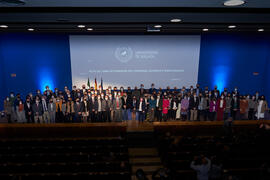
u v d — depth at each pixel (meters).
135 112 13.62
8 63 14.65
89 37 14.48
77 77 14.93
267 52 15.28
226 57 15.31
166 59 15.00
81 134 11.55
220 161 6.80
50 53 14.72
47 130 11.49
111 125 11.53
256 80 15.77
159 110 12.84
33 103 12.66
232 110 13.16
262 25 9.09
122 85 15.16
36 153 8.88
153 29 9.58
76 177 7.08
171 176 6.87
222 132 11.28
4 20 7.28
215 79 15.59
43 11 5.29
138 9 5.20
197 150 8.83
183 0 3.90
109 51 14.72
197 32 14.18
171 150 8.72
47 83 15.09
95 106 12.75
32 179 7.02
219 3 4.16
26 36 14.38
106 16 6.16
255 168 7.69
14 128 11.45
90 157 8.24
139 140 11.20
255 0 3.82
